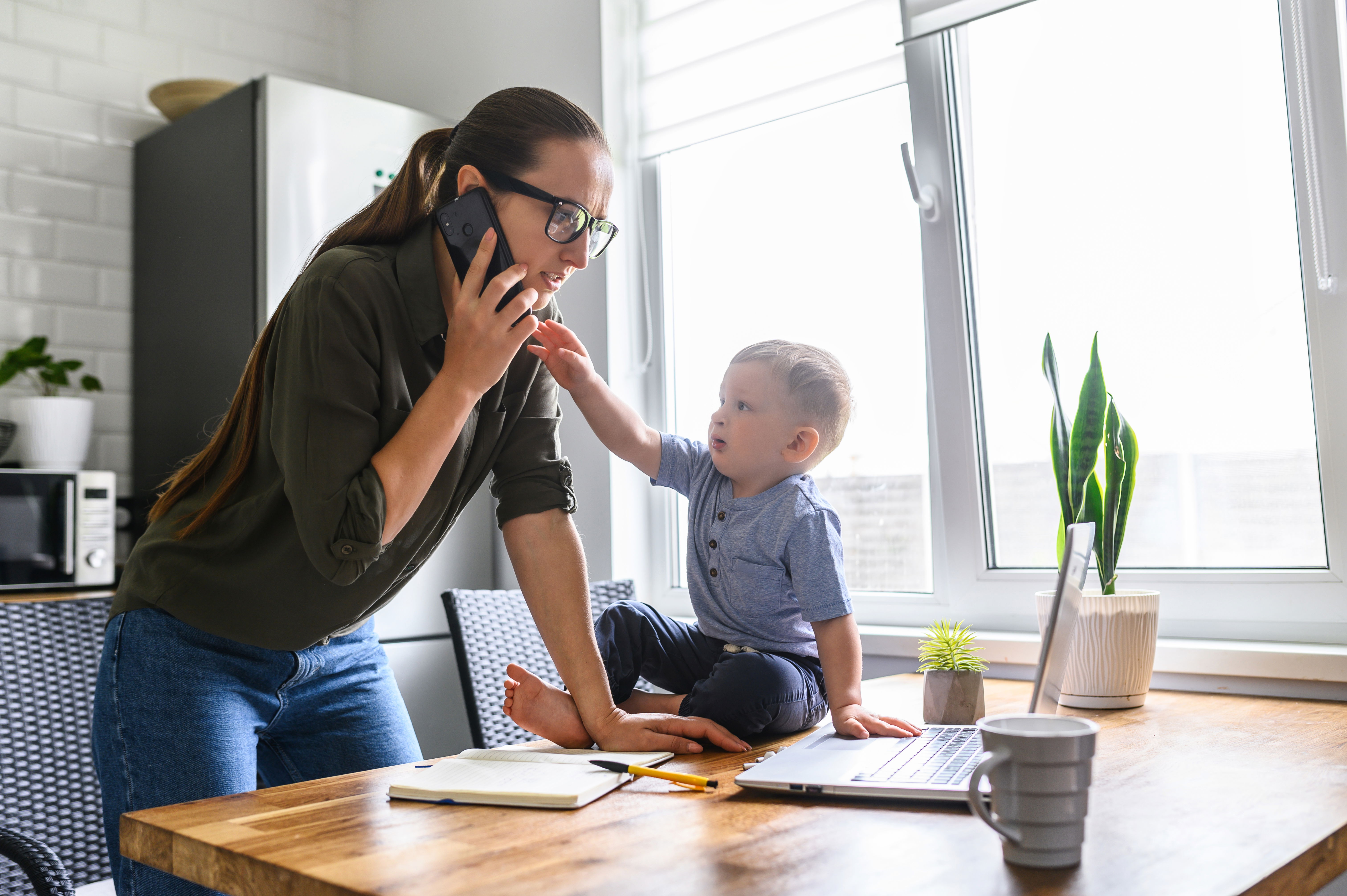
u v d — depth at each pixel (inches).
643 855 26.4
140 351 97.4
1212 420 63.7
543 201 40.7
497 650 60.3
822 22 78.7
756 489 49.3
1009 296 71.9
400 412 40.4
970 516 72.0
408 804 32.2
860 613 78.7
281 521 41.6
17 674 57.8
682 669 49.1
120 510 95.3
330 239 45.4
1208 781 33.9
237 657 42.8
